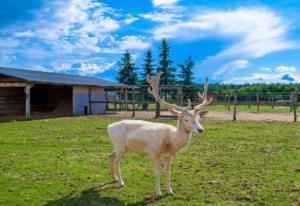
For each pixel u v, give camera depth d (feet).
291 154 34.86
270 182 24.71
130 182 24.91
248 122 68.33
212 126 60.85
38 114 95.45
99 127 59.41
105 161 31.89
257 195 21.89
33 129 56.65
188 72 220.64
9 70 93.25
